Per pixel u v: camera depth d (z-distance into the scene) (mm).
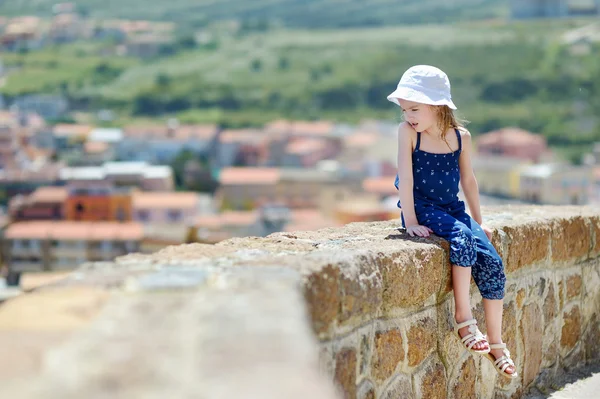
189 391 1245
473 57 149000
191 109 141000
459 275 2838
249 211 80312
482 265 2953
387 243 2717
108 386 1261
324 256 2254
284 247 2521
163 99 144000
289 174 87750
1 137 97000
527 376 3508
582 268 4043
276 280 1920
